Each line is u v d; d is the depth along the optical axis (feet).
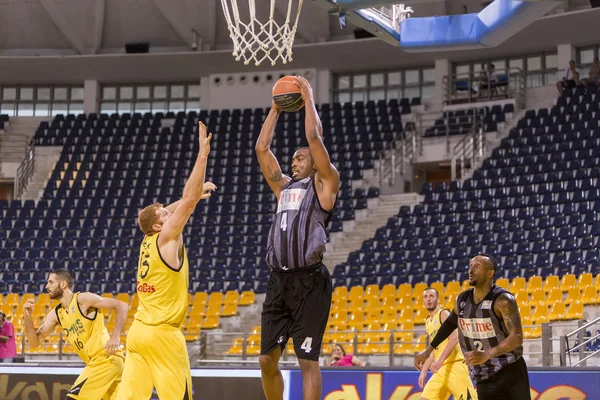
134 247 77.00
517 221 66.69
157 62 96.89
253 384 31.09
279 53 29.50
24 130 98.43
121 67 98.17
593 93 79.66
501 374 21.06
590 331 51.47
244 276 70.69
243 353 51.34
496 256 63.62
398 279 64.39
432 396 27.20
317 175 18.31
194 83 101.76
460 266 64.13
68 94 103.09
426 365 27.09
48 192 87.10
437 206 72.08
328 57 93.61
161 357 19.52
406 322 57.06
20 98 102.94
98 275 73.61
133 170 88.63
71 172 89.25
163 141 92.32
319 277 18.07
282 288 18.20
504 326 21.03
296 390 30.68
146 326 19.60
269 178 19.71
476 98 87.15
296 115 92.02
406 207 72.90
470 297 21.57
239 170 85.76
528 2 32.73
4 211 84.07
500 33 35.47
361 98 96.48
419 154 82.64
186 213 19.52
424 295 28.37
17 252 77.46
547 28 83.15
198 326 64.13
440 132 82.64
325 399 30.81
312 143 17.97
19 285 72.54
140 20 97.71
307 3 90.17
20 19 98.07
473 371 21.47
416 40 37.35
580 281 55.62
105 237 78.59
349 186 80.02
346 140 86.12
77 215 82.69
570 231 63.05
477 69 91.56
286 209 18.29
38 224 81.92
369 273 66.23
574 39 85.15
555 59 88.22
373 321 58.13
